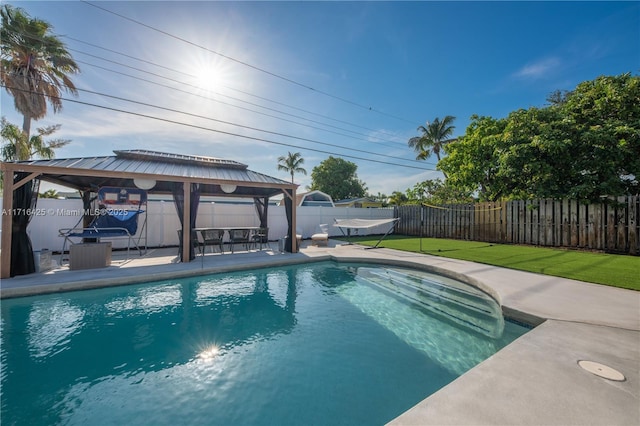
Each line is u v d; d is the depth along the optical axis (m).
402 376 3.11
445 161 16.78
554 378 2.31
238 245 12.11
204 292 6.17
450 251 9.92
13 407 2.63
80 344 3.89
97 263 7.15
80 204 9.88
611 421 1.80
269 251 10.38
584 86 10.58
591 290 4.97
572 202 9.84
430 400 2.02
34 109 14.29
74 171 6.84
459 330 4.30
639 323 3.52
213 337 4.12
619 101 9.35
